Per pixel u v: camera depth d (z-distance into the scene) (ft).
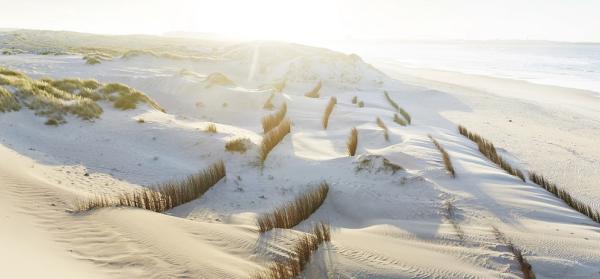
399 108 89.92
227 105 74.28
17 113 44.98
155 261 18.54
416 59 294.46
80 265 17.54
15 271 15.14
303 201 29.71
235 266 19.03
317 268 19.40
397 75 164.66
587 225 28.02
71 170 33.22
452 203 30.30
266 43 195.72
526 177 41.60
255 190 34.65
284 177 37.78
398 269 19.54
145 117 52.95
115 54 172.55
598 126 78.07
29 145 37.47
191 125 51.78
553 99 111.24
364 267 19.57
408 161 40.16
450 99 108.68
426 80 151.43
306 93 105.91
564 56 321.11
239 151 43.45
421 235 24.84
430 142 48.65
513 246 23.30
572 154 55.06
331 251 21.20
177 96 81.20
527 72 190.19
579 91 125.29
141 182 33.53
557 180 43.39
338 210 31.53
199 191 32.04
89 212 23.80
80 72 101.35
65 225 21.80
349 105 86.74
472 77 165.58
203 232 22.65
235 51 189.98
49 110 47.70
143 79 92.63
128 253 19.08
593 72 186.80
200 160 42.11
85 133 44.68
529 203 30.60
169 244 20.35
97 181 31.76
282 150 46.44
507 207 29.71
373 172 36.32
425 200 30.96
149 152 42.01
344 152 46.88
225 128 52.65
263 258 20.31
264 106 73.46
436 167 37.96
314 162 41.16
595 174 45.85
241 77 134.10
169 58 138.10
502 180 35.96
